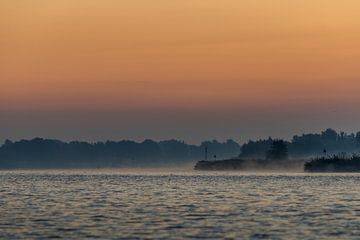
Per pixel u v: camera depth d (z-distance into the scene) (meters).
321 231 142.88
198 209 193.38
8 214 177.62
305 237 134.50
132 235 137.38
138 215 175.25
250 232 141.62
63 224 154.75
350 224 154.88
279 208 197.00
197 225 153.38
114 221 161.12
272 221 161.12
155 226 151.50
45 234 138.38
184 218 168.00
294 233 139.88
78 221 161.00
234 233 140.12
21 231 142.88
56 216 172.62
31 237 134.38
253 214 178.00
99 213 181.00
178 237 134.88
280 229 146.12
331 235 137.00
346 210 189.75
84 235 137.12
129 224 155.00
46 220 163.12
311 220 163.25
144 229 146.25
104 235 137.25
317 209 193.12
